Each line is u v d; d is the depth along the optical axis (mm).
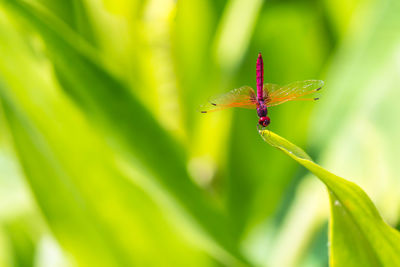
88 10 1000
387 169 957
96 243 990
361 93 982
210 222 984
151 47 1015
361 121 975
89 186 980
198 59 1045
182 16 1040
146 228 991
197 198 980
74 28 1010
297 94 859
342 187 827
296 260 993
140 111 968
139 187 982
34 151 974
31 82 960
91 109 965
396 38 975
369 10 1021
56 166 976
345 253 845
